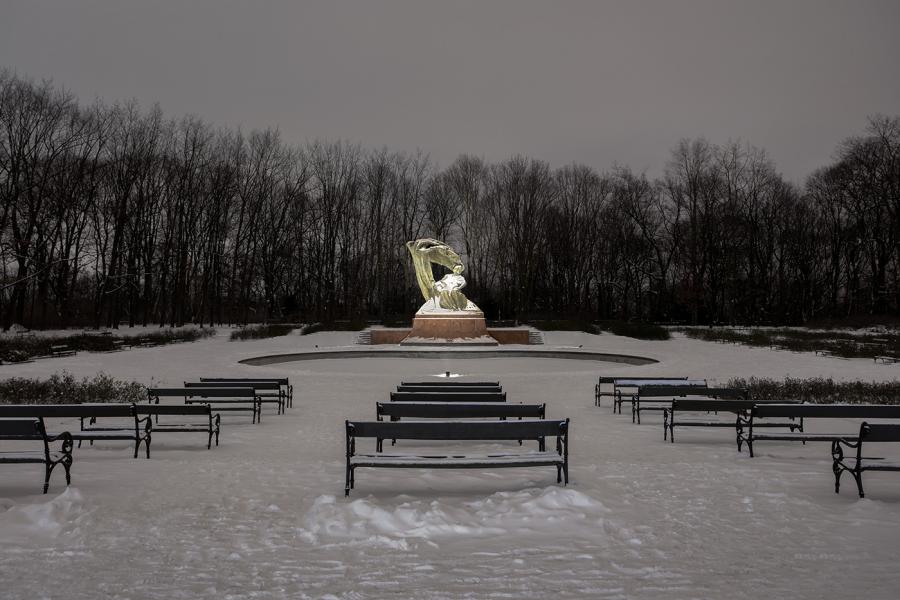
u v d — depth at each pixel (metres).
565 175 72.38
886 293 57.25
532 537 6.16
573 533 6.27
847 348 34.59
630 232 69.62
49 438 8.15
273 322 64.06
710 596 4.88
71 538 6.14
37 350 32.78
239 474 8.95
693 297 63.00
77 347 36.56
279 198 65.62
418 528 6.33
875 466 7.62
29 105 48.25
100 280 55.28
